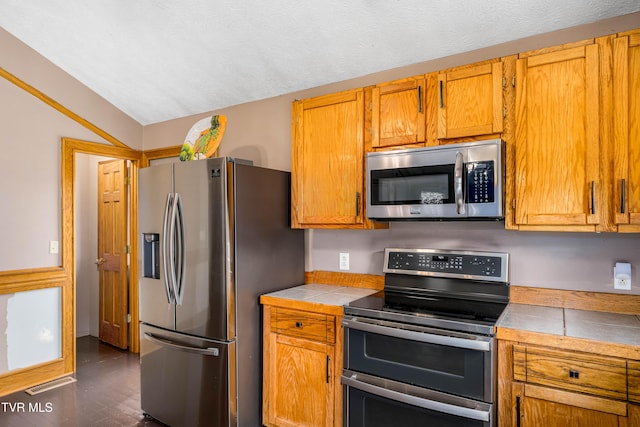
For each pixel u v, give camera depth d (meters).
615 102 1.68
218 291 2.29
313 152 2.56
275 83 2.92
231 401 2.27
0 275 2.89
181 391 2.45
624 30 1.90
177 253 2.46
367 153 2.25
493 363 1.66
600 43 1.71
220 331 2.28
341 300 2.25
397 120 2.24
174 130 3.71
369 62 2.53
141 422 2.57
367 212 2.25
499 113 1.94
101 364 3.54
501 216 1.88
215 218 2.30
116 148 3.65
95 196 4.39
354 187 2.39
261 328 2.48
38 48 3.07
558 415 1.57
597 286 1.98
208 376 2.33
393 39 2.31
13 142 2.98
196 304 2.38
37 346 3.12
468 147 1.93
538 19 2.00
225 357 2.26
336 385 2.11
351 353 2.01
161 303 2.56
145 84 3.29
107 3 2.48
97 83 3.38
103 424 2.54
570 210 1.77
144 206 2.69
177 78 3.12
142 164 3.88
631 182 1.65
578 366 1.53
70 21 2.72
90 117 3.45
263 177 2.52
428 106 2.14
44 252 3.15
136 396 2.93
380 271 2.61
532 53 1.86
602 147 1.71
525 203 1.87
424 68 2.44
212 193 2.32
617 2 1.84
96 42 2.88
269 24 2.40
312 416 2.20
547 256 2.09
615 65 1.69
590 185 1.73
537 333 1.60
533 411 1.61
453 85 2.06
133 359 3.66
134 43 2.81
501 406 1.67
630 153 1.66
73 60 3.15
